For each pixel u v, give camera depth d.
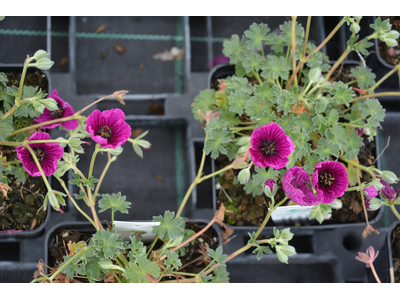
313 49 0.65
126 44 0.73
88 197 0.60
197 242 0.62
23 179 0.60
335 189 0.55
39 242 0.63
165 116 0.68
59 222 0.64
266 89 0.60
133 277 0.55
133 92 0.72
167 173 0.70
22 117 0.62
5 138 0.57
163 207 0.69
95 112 0.53
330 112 0.61
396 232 0.63
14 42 0.71
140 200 0.69
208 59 0.71
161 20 0.74
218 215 0.58
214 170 0.64
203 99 0.63
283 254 0.54
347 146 0.60
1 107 0.62
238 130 0.63
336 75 0.67
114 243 0.55
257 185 0.63
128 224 0.57
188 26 0.70
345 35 0.70
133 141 0.60
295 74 0.62
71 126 0.60
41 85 0.63
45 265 0.58
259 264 0.67
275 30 0.75
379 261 0.64
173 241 0.56
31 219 0.61
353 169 0.63
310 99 0.60
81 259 0.55
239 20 0.75
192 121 0.68
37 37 0.72
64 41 0.72
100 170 0.69
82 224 0.61
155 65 0.73
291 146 0.54
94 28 0.73
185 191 0.69
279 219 0.62
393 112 0.70
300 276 0.67
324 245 0.66
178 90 0.73
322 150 0.58
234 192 0.65
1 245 0.64
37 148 0.56
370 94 0.62
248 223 0.64
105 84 0.72
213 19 0.75
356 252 0.66
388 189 0.57
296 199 0.53
